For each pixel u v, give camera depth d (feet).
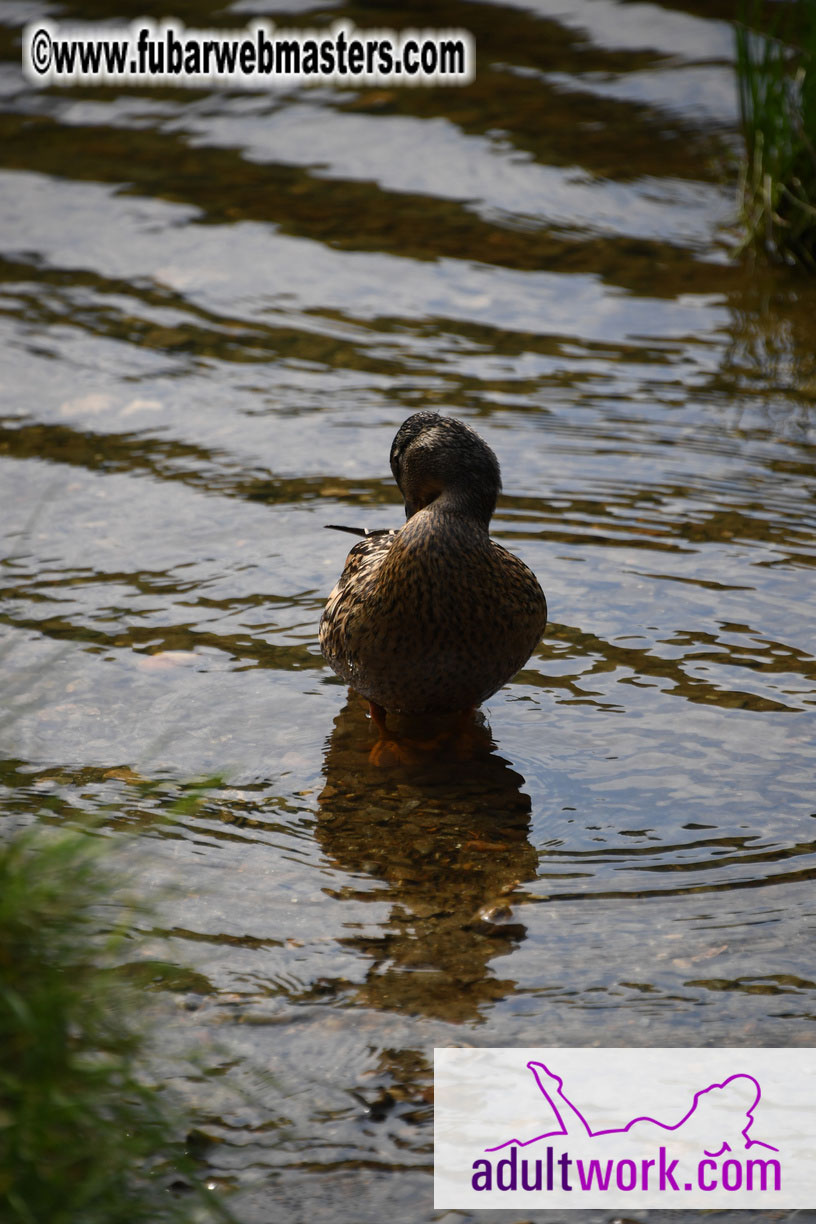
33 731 31.32
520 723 32.35
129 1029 21.97
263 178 69.82
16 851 21.03
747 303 56.85
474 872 27.25
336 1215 19.71
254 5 92.73
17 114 78.54
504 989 24.09
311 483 43.39
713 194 66.85
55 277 59.57
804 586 37.22
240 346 53.36
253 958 24.76
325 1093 21.84
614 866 27.40
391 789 30.04
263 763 30.78
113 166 71.72
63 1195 18.38
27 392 49.67
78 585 37.47
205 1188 19.71
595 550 39.32
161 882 26.66
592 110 76.33
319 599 37.17
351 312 56.18
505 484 43.04
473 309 56.34
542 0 92.53
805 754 30.78
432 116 76.64
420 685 30.40
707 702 32.68
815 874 27.04
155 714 32.24
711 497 42.19
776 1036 23.04
